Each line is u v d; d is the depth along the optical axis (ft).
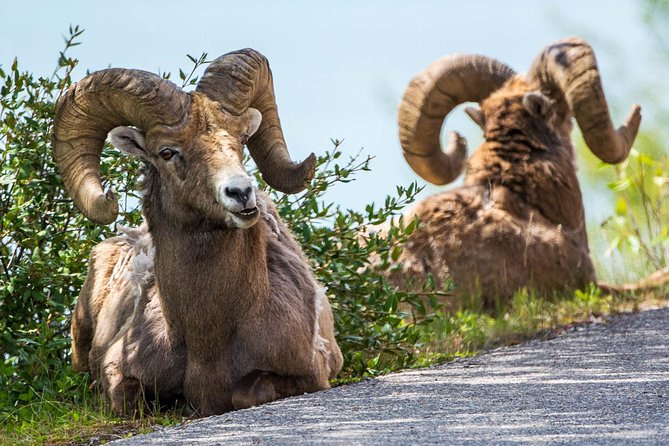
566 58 114.73
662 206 155.53
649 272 125.90
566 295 112.78
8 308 87.35
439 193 117.91
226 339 72.54
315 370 75.15
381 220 92.07
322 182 91.81
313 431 61.62
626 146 115.75
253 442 59.93
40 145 88.38
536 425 61.11
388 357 89.92
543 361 83.05
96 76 73.10
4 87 89.35
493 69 120.37
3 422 74.64
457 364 84.53
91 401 77.61
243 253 72.02
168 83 71.51
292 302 75.05
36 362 83.82
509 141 116.78
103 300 81.46
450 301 111.86
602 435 58.34
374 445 57.57
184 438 62.75
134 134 72.90
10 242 89.30
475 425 61.52
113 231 90.58
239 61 73.51
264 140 77.30
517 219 114.83
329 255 90.89
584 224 119.03
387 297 91.66
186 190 70.13
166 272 72.13
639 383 72.18
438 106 121.29
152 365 73.72
